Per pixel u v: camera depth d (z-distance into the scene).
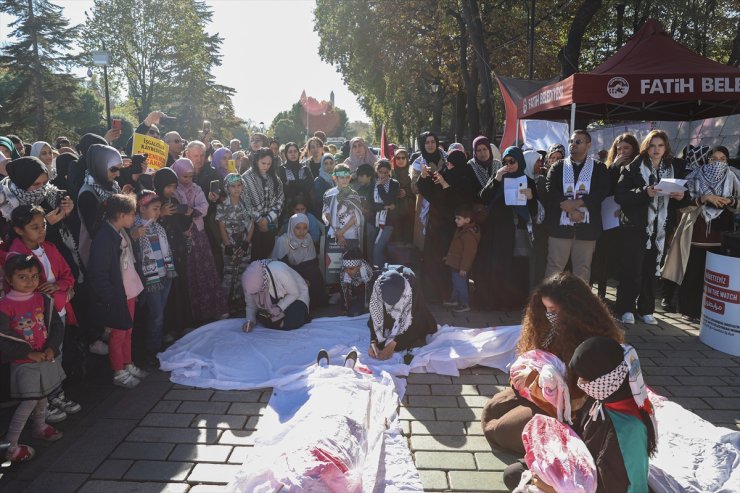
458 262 6.24
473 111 19.11
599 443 2.59
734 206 5.73
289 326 5.64
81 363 4.42
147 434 3.66
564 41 21.70
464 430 3.69
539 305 3.08
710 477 2.95
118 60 42.59
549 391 2.72
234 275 6.51
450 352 4.75
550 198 5.80
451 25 18.81
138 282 4.55
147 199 4.83
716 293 5.12
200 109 48.44
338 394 3.57
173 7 43.94
